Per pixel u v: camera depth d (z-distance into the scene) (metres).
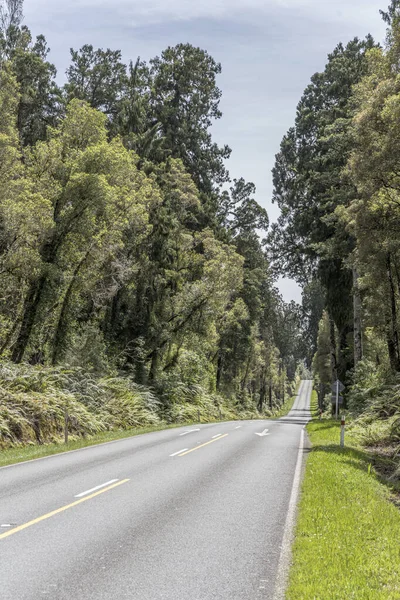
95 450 19.20
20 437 19.89
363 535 8.28
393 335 33.41
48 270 26.02
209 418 45.34
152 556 7.27
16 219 24.73
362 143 21.03
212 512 9.84
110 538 8.03
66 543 7.73
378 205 22.19
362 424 28.97
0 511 9.55
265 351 94.31
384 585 6.27
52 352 30.22
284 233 53.53
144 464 15.62
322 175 42.91
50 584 6.15
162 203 42.03
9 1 36.41
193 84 68.00
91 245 28.94
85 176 26.38
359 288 36.38
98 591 5.99
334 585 6.04
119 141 31.25
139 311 40.78
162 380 41.47
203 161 65.44
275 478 13.69
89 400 28.30
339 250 40.25
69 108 28.36
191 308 43.47
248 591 6.12
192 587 6.20
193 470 14.60
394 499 12.59
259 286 71.81
